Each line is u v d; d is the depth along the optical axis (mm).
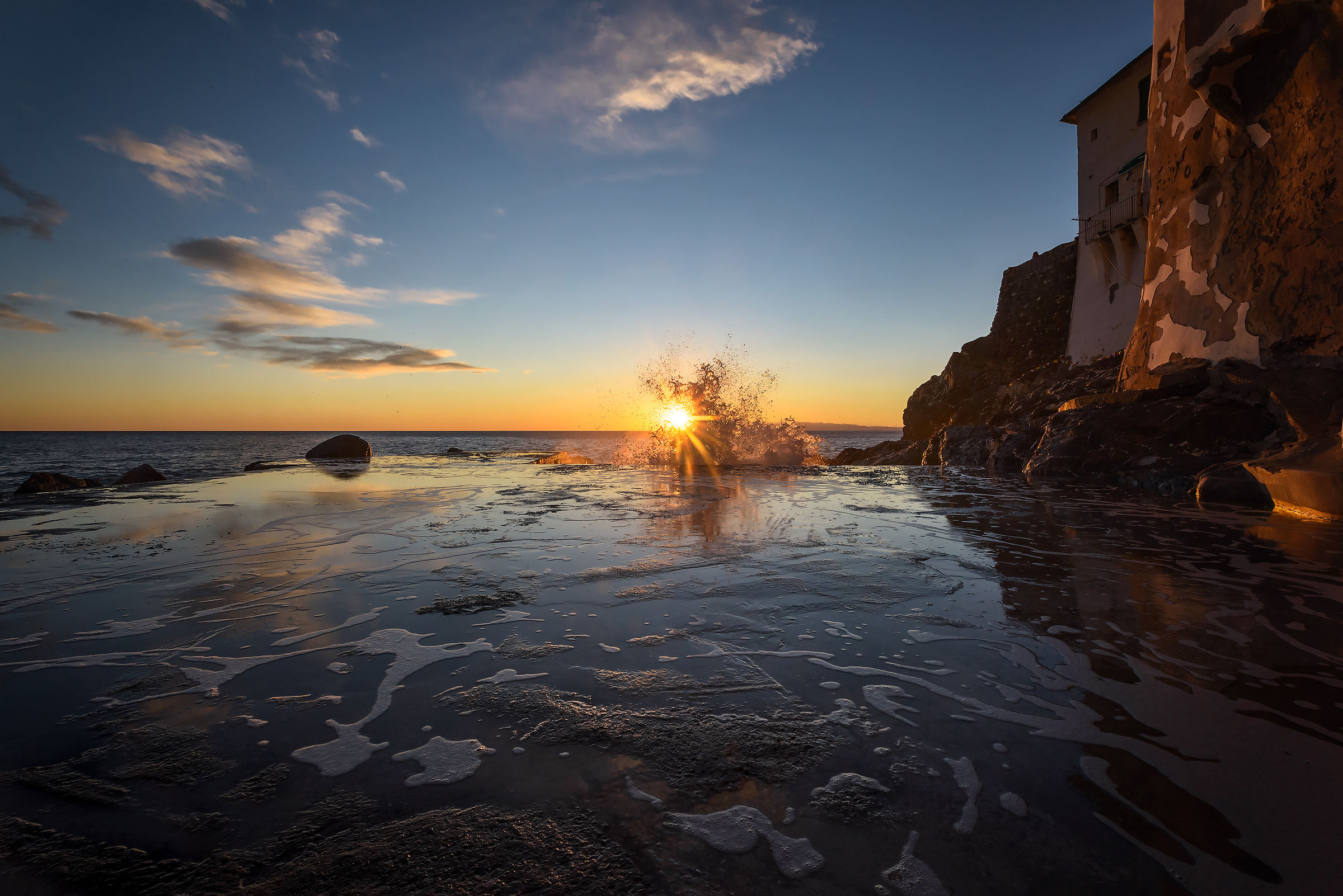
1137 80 12445
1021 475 7277
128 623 1956
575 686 1480
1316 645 1687
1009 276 20391
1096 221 13281
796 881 845
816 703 1379
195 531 3600
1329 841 895
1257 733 1215
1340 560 2689
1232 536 3232
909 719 1300
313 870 864
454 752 1182
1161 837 914
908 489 5816
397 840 929
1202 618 1932
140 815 984
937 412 21828
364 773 1107
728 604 2125
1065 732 1234
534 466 9555
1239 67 5039
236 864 874
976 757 1148
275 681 1518
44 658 1670
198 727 1282
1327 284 4508
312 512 4340
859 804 1014
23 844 912
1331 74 4398
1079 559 2760
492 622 1953
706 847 914
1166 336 6492
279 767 1125
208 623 1954
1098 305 13414
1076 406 7105
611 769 1120
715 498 5117
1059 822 955
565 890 832
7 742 1216
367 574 2562
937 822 964
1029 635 1803
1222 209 5648
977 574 2504
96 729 1273
